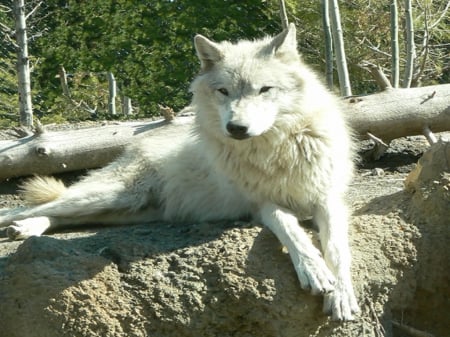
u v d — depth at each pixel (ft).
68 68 131.23
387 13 113.60
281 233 29.81
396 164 45.52
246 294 29.25
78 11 126.93
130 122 48.67
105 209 37.09
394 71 70.33
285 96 30.94
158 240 32.09
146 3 121.49
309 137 31.40
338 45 64.23
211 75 31.53
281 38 31.60
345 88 64.54
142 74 120.98
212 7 114.32
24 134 46.32
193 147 36.01
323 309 28.37
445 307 32.60
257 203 32.50
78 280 29.35
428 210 31.83
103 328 28.89
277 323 29.32
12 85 151.53
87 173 46.21
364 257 30.60
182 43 118.93
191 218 36.11
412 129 44.65
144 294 29.43
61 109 143.23
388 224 31.83
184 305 29.35
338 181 32.09
